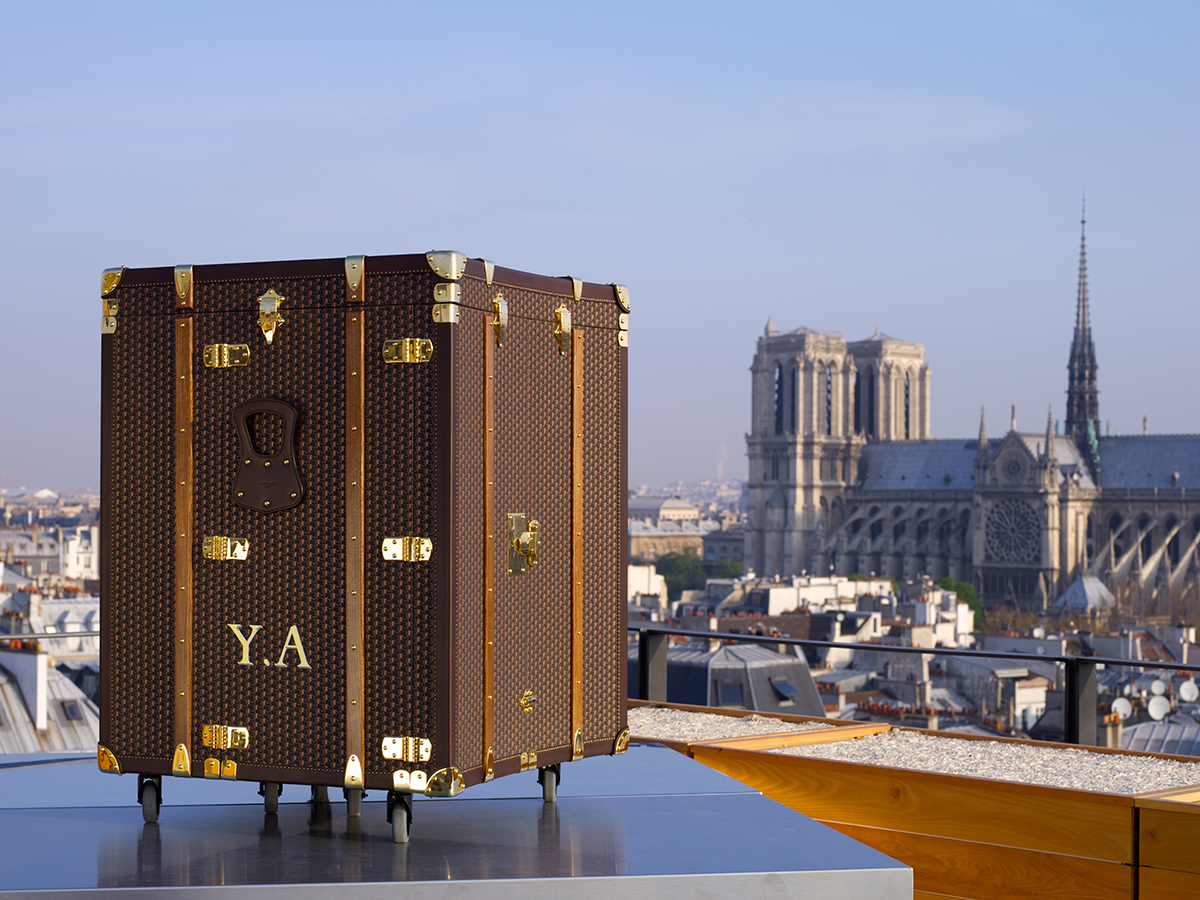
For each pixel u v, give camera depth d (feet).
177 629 12.10
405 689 11.36
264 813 13.12
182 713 12.11
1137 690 221.87
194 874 10.86
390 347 11.32
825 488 635.25
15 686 108.17
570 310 13.19
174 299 12.15
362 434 11.43
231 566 11.94
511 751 12.35
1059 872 16.40
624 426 13.94
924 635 358.64
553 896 10.77
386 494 11.38
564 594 13.23
